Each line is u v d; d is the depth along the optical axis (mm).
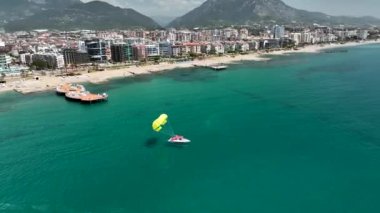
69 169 98125
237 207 76688
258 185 85375
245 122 135625
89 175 94188
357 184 83938
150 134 125688
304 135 117625
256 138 116750
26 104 183250
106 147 113875
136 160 102562
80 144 117250
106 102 183125
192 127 131375
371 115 136875
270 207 76250
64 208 79250
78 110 166375
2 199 83625
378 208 74375
